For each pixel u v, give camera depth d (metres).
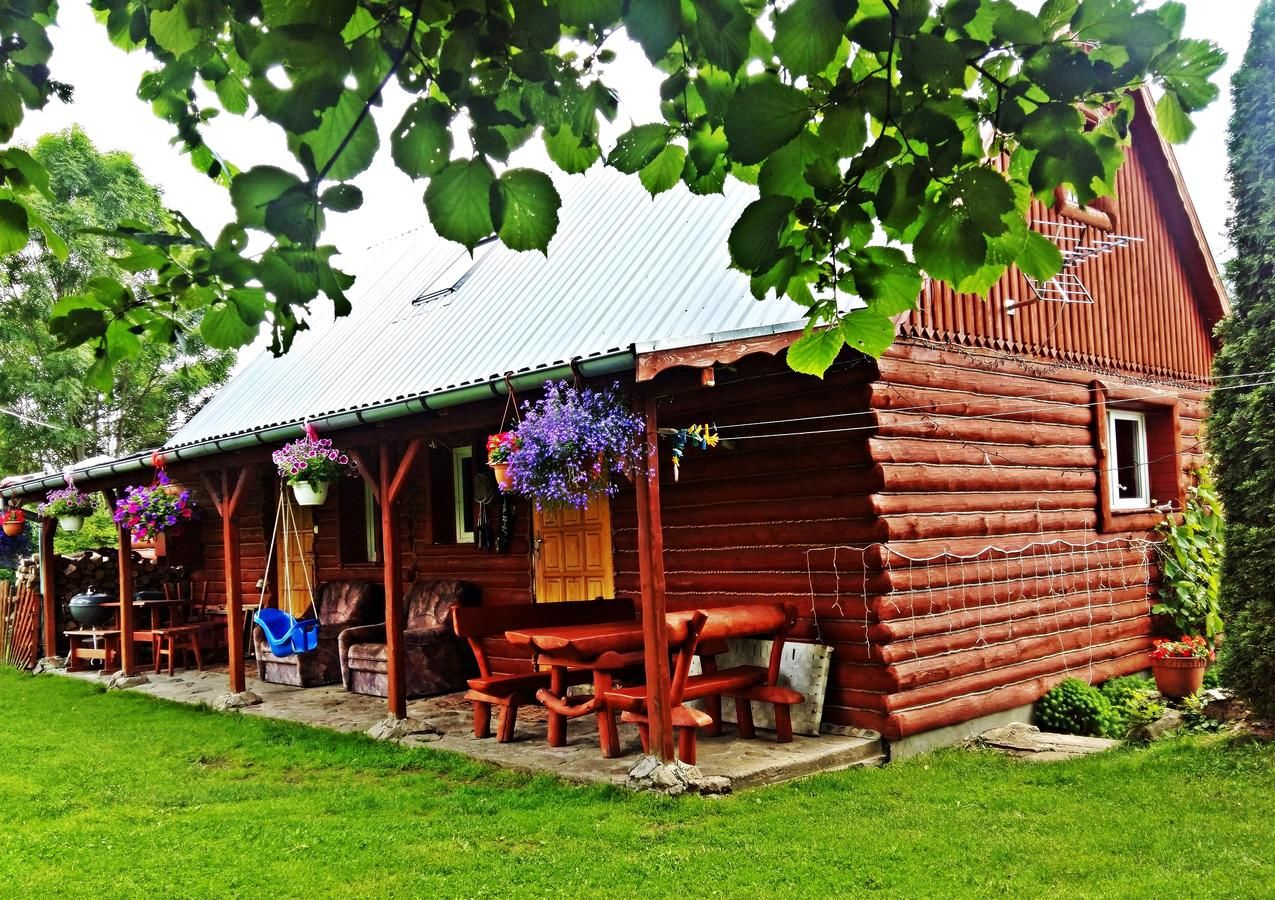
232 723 9.20
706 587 8.32
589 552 9.65
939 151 1.64
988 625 7.98
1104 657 9.30
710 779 6.09
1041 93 1.70
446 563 11.38
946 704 7.48
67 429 22.16
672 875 4.77
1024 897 4.39
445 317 10.93
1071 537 9.09
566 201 11.49
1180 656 8.86
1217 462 7.34
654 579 6.21
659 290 8.34
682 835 5.32
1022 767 6.74
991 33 1.62
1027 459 8.63
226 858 5.36
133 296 1.95
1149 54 1.56
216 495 10.61
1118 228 10.27
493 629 7.80
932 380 7.71
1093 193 1.77
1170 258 11.11
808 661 7.35
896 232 1.80
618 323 8.13
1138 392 9.86
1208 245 11.20
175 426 25.14
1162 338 10.77
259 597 14.23
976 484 7.97
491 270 11.48
